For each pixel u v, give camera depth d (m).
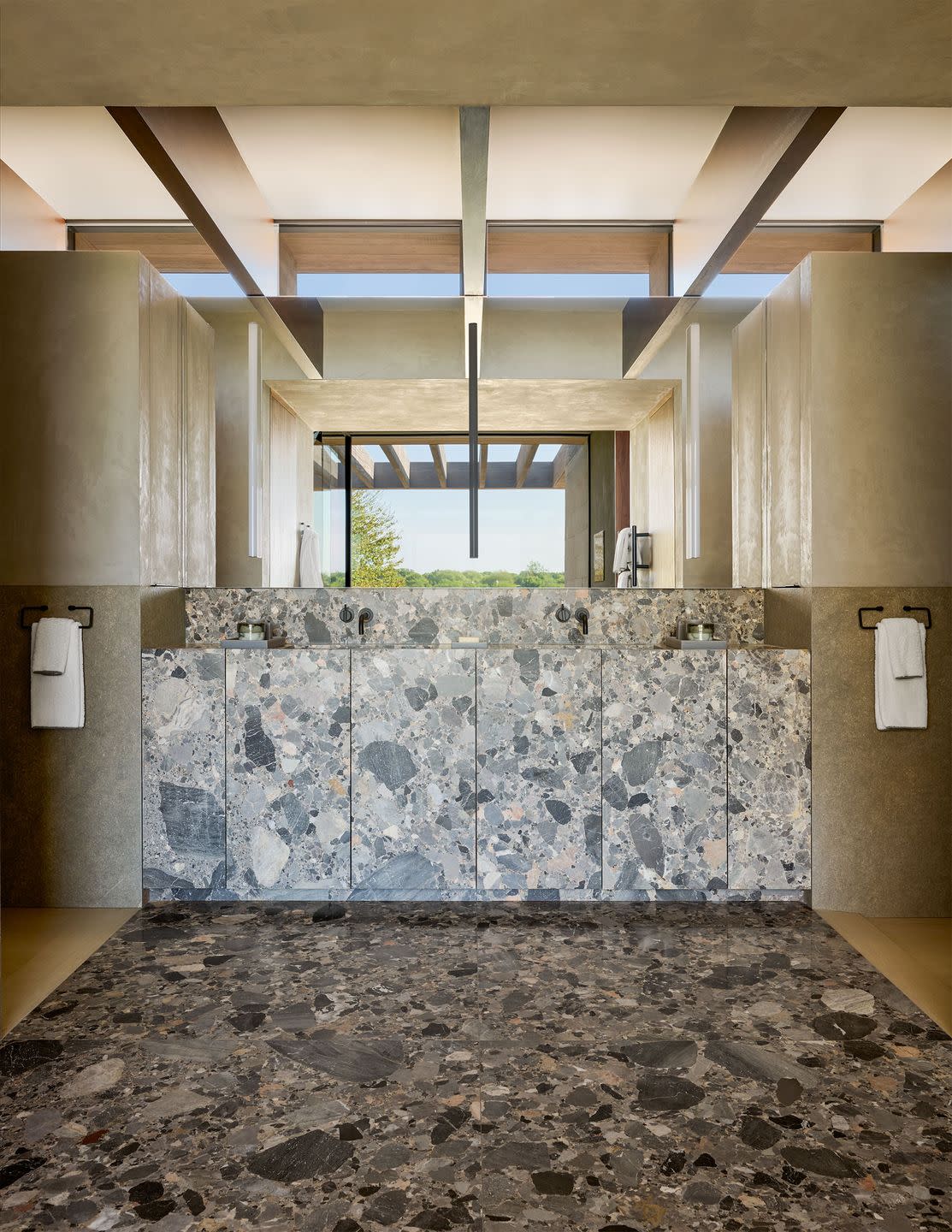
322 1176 1.68
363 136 3.19
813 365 3.28
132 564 3.31
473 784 3.27
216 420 3.79
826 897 3.28
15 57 1.97
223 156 3.17
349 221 3.80
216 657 3.28
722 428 3.77
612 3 1.75
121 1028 2.29
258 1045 2.19
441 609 3.85
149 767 3.30
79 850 3.30
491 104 2.19
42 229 3.58
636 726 3.26
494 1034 2.24
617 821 3.27
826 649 3.27
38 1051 2.17
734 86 2.10
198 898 3.34
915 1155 1.75
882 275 3.27
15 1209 1.59
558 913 3.18
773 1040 2.22
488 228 3.81
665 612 3.85
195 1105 1.93
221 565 3.82
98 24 1.82
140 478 3.31
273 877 3.29
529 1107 1.92
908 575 3.28
